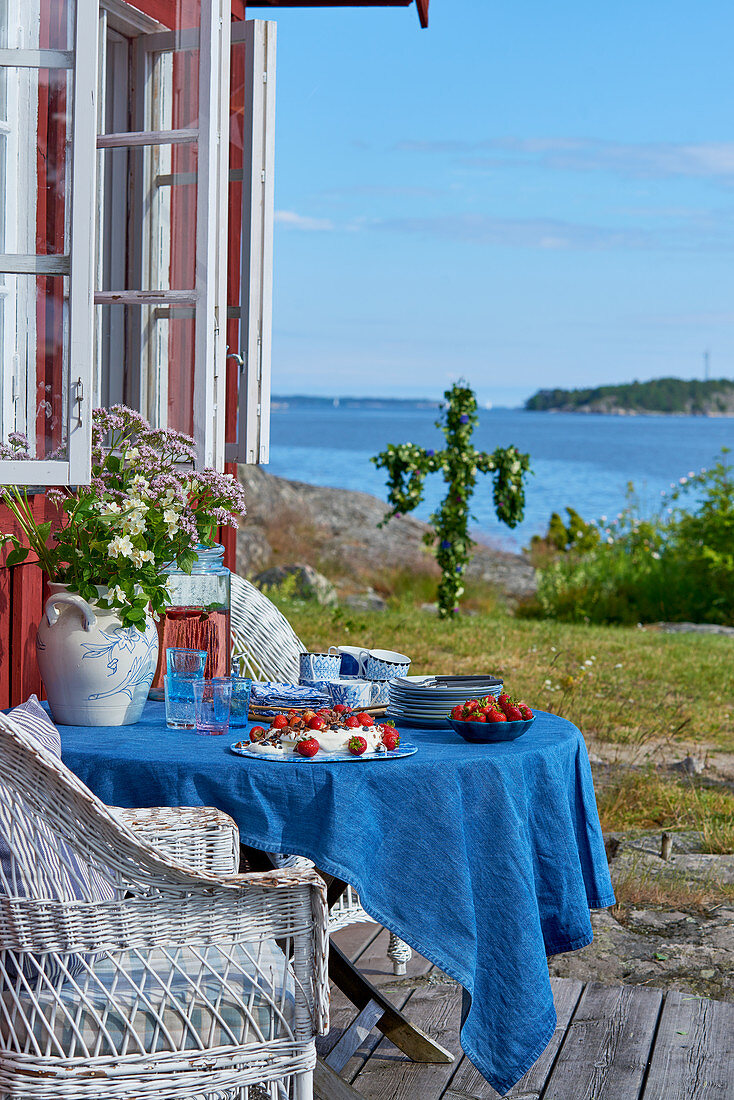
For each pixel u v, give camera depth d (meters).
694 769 6.96
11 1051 2.21
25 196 3.25
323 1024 2.34
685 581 15.08
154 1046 2.24
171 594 3.60
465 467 12.52
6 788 2.29
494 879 2.83
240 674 5.03
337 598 14.75
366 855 2.73
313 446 86.50
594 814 3.29
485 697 3.20
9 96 3.24
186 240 4.50
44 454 3.26
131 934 2.27
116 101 4.64
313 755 2.85
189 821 2.69
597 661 10.36
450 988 3.93
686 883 5.03
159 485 3.40
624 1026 3.66
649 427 136.75
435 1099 3.21
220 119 4.48
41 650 3.23
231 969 2.42
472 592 15.85
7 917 2.23
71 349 3.24
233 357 4.97
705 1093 3.24
